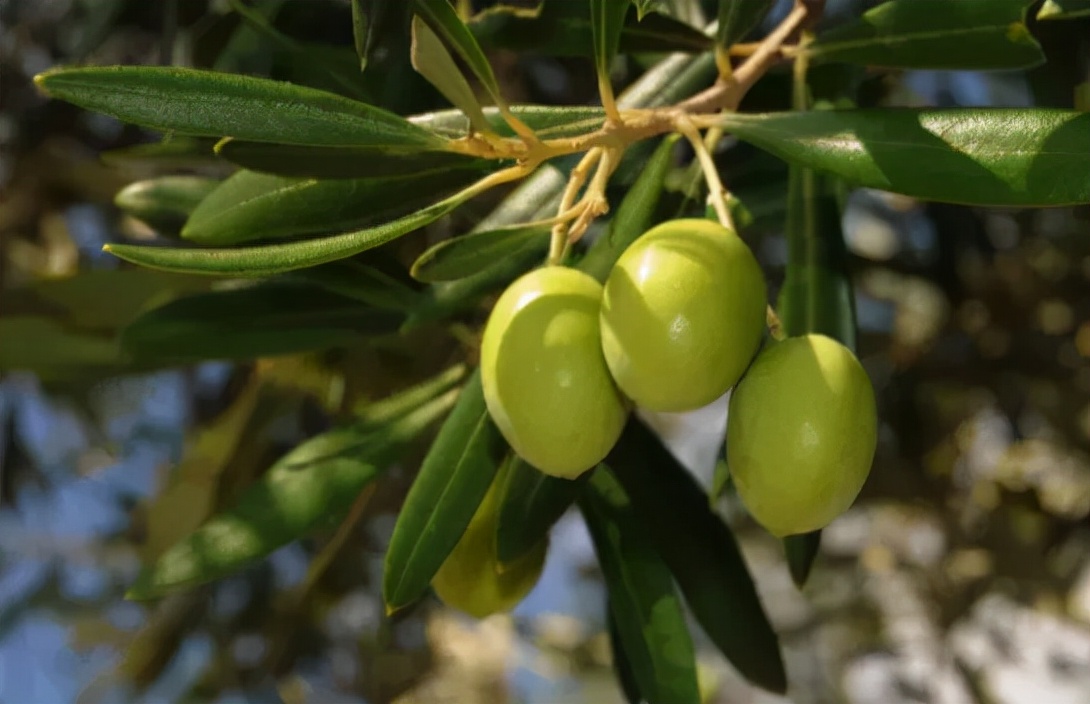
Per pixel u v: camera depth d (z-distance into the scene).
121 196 0.29
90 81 0.21
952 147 0.23
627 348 0.22
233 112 0.22
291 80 0.30
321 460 0.28
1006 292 0.41
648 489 0.28
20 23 0.41
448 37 0.23
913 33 0.26
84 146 0.41
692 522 0.28
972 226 0.41
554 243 0.24
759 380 0.23
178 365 0.35
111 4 0.36
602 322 0.22
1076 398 0.42
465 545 0.27
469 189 0.23
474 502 0.25
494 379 0.23
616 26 0.23
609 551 0.27
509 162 0.26
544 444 0.23
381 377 0.35
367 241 0.22
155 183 0.30
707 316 0.22
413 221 0.22
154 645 0.43
